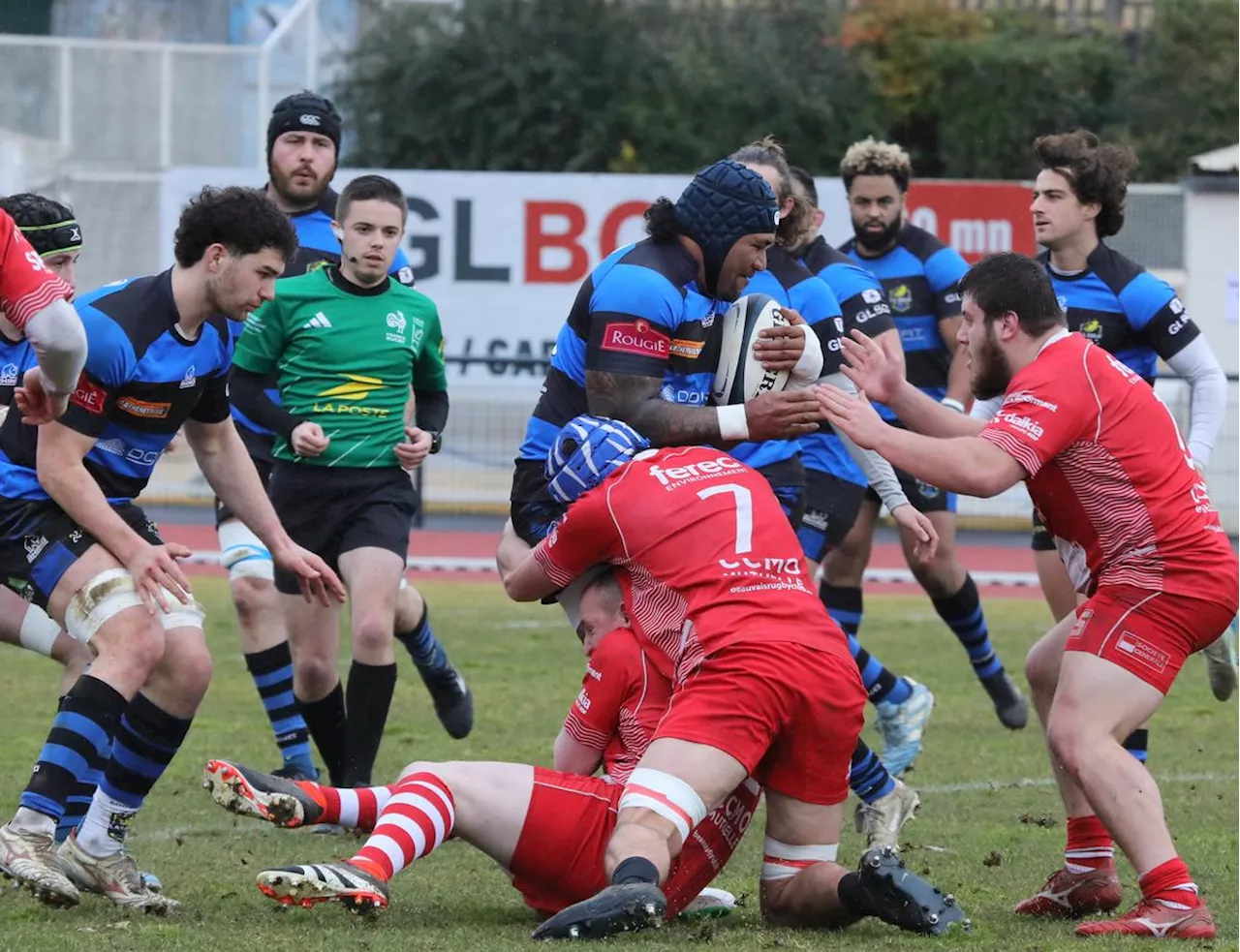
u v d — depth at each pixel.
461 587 53.44
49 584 17.97
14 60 74.00
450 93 103.25
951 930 16.69
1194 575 17.64
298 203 28.69
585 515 17.48
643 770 16.17
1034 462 17.52
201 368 18.80
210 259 18.28
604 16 103.94
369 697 24.55
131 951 15.16
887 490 21.56
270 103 76.88
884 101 107.81
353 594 24.91
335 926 16.59
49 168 71.00
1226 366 76.62
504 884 19.52
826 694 16.61
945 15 110.19
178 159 74.88
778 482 22.75
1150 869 17.22
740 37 106.50
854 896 16.69
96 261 70.88
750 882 20.11
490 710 32.59
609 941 15.71
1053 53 108.62
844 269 27.55
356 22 105.31
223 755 28.06
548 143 102.81
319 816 17.11
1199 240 77.38
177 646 18.20
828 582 31.94
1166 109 108.00
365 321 25.64
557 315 70.81
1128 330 25.09
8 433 18.38
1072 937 17.06
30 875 16.94
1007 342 18.23
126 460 18.72
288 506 25.47
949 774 27.58
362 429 25.45
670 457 17.78
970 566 61.38
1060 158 24.78
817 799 17.00
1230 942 16.81
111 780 18.20
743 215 19.23
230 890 18.80
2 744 28.44
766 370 19.47
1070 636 18.19
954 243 69.25
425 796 16.59
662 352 19.25
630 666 17.48
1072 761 17.56
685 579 17.00
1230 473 65.56
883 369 18.77
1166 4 109.12
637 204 70.69
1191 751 29.92
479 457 70.50
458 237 70.50
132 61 74.56
